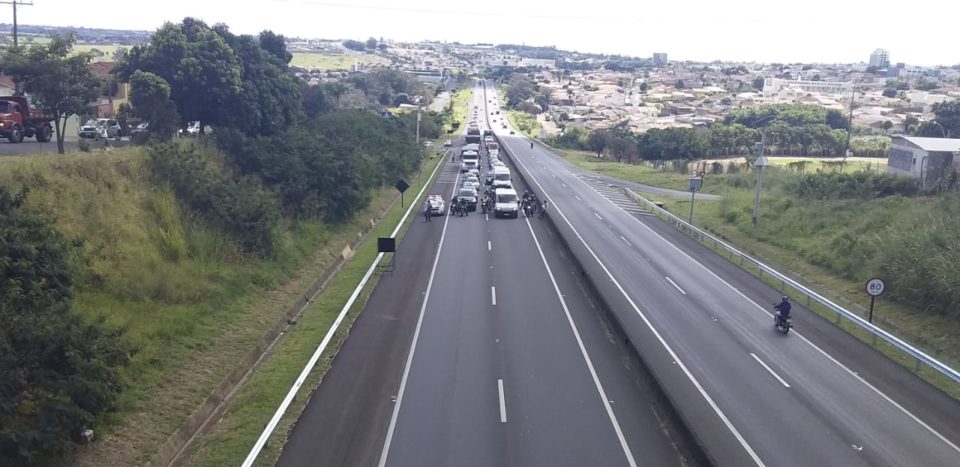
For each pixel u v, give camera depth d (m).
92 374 15.87
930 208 39.94
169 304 24.89
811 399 20.55
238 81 45.06
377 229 46.69
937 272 28.38
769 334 26.61
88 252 23.38
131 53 43.62
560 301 29.92
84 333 16.25
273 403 19.53
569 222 50.28
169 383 20.16
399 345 24.09
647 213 56.16
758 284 34.59
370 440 17.22
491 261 37.28
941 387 21.86
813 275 35.91
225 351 23.28
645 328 26.64
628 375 21.77
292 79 58.44
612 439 17.48
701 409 19.52
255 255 31.81
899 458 17.08
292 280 32.22
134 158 30.77
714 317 28.58
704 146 105.38
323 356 22.98
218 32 49.66
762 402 20.19
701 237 45.88
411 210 54.03
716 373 22.33
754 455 16.95
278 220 35.38
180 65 42.69
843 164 83.44
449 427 17.98
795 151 112.50
